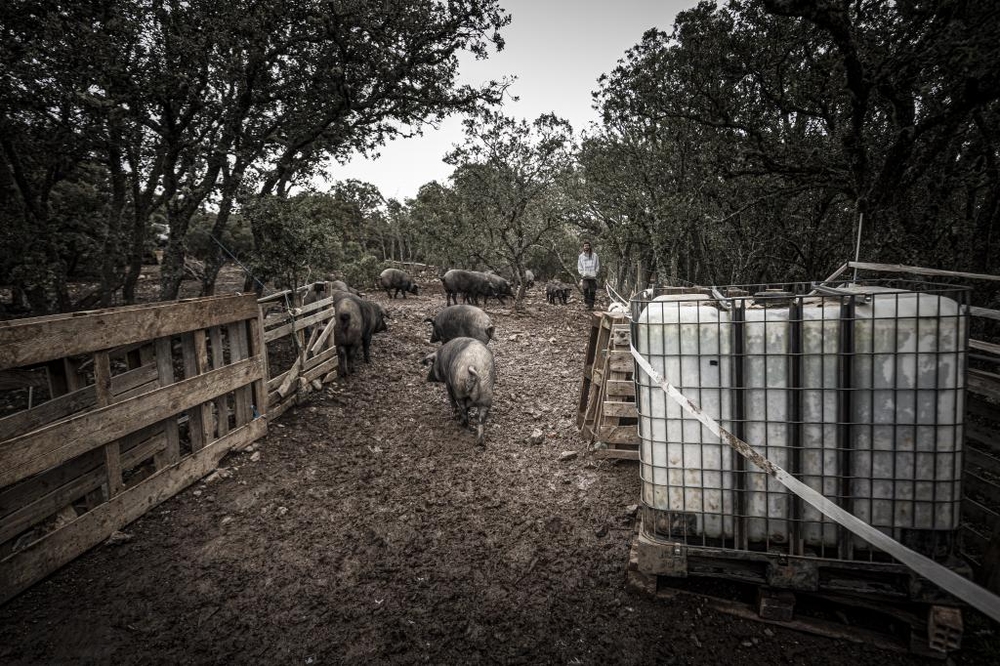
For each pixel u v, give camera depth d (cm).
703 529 249
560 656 244
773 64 607
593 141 1080
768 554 236
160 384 378
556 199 1344
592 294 1388
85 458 328
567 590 290
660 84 746
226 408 457
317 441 517
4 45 519
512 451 495
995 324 541
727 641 244
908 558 170
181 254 758
